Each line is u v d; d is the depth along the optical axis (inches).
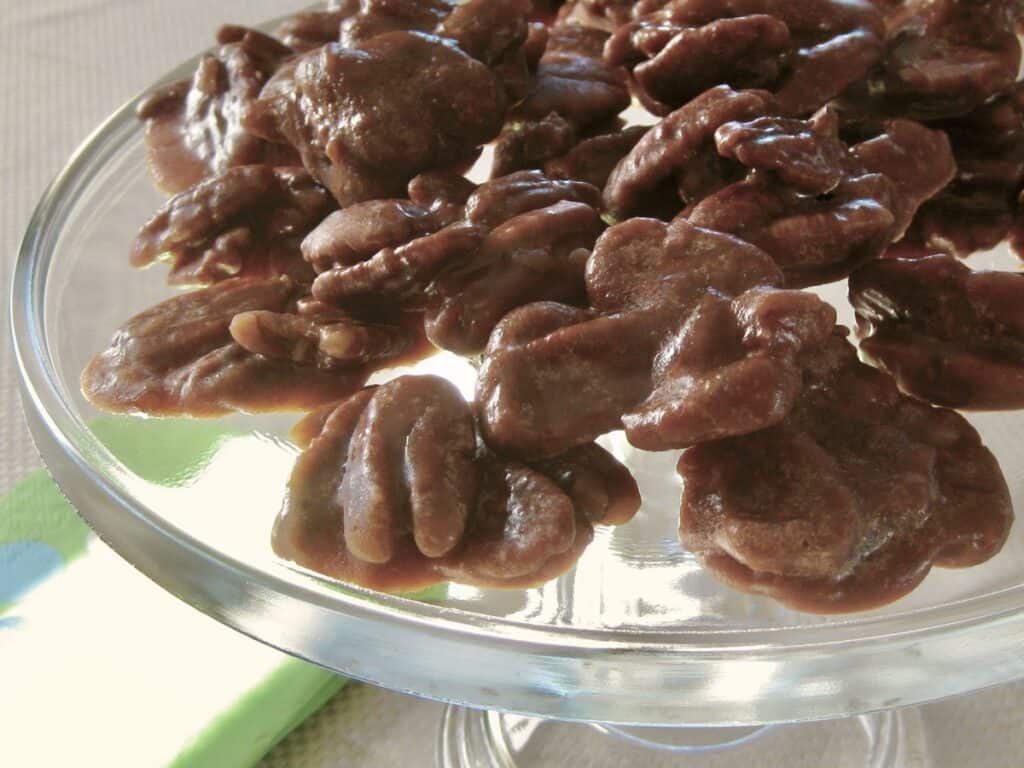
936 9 10.4
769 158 8.5
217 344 9.0
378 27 10.3
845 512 7.0
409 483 7.4
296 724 10.8
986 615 6.5
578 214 8.6
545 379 7.6
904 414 7.7
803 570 7.0
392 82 9.7
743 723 6.7
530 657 6.5
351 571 7.3
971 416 8.3
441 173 9.8
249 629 7.0
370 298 8.7
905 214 9.2
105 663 10.9
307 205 10.1
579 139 10.6
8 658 11.0
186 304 9.3
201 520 7.5
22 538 12.0
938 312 8.3
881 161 9.3
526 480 7.4
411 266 8.3
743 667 6.4
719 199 8.7
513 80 10.3
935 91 9.9
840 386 7.8
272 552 7.3
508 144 10.2
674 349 7.6
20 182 17.3
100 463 7.6
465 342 8.5
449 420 7.7
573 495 7.5
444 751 11.0
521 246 8.5
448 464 7.5
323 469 7.7
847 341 8.1
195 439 8.4
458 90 9.8
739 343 7.5
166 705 10.6
